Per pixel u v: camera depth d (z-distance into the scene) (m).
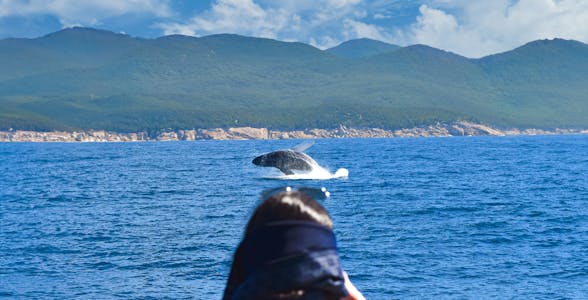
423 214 44.84
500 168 104.19
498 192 62.25
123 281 25.53
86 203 56.56
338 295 2.97
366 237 34.75
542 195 59.09
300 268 2.93
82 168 119.00
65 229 39.56
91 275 26.58
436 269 26.78
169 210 50.22
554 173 91.25
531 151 186.50
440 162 125.19
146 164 133.25
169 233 37.69
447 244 32.41
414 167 108.00
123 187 74.19
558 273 26.05
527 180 78.25
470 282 24.69
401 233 36.09
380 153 177.00
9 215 47.59
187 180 84.81
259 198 3.17
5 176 96.88
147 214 47.62
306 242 2.98
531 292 23.31
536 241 33.25
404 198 56.50
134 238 35.78
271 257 2.97
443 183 73.81
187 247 32.78
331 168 105.69
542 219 41.88
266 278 2.94
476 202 52.84
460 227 38.41
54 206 54.16
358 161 131.00
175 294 23.61
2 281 25.55
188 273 26.84
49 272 27.08
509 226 38.69
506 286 24.09
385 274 25.95
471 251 30.52
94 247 32.88
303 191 3.14
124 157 176.12
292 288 2.92
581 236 34.78
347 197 57.66
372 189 66.00
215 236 36.44
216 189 70.19
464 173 91.81
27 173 104.31
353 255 29.67
